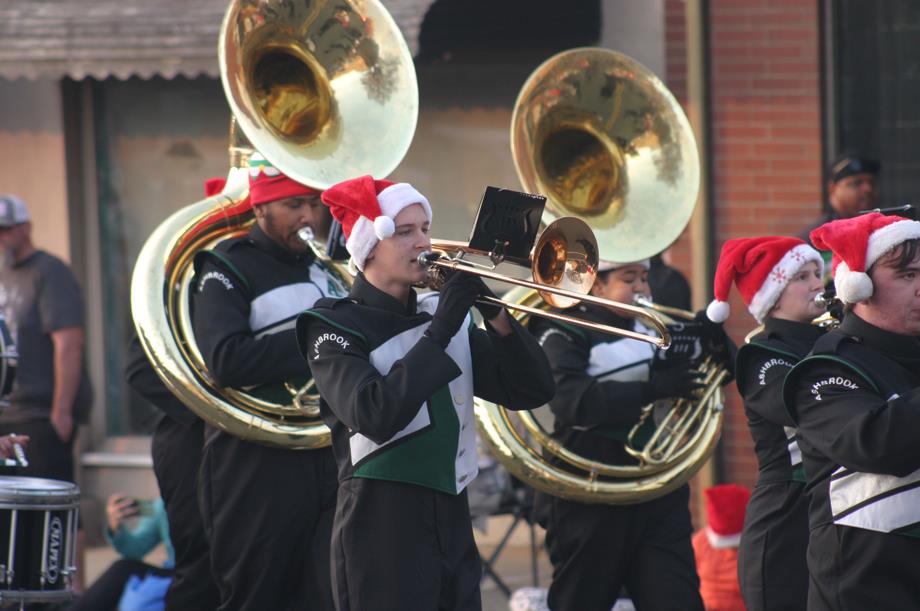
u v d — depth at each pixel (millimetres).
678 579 14203
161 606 16406
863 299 10031
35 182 25141
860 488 10070
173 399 15141
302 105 14102
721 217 21812
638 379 14422
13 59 22719
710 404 14516
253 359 13312
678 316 15656
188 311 14250
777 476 12492
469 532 11219
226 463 13672
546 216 14406
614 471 14180
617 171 14977
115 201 25375
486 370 11352
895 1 21641
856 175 20156
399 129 14133
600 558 14383
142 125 25250
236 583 13672
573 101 14836
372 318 11008
